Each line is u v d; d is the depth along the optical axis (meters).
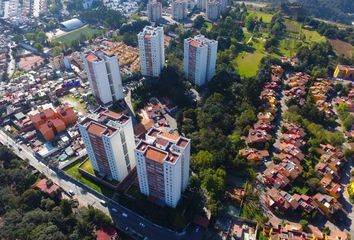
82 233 191.12
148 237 195.62
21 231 181.88
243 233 198.12
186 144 192.12
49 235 177.62
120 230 199.88
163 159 180.00
